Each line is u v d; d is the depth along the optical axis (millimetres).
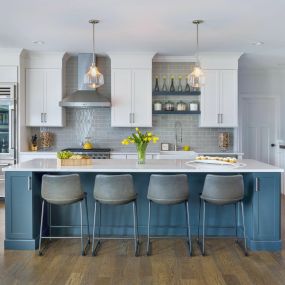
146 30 4840
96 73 4297
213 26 4648
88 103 6055
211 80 6336
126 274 3146
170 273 3172
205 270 3242
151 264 3385
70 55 6496
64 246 3908
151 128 6707
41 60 6293
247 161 4480
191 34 5039
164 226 4258
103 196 3596
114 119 6344
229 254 3664
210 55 6285
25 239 3791
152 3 3822
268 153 7684
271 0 3740
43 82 6309
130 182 3617
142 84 6316
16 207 3793
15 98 6008
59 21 4438
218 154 6234
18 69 6020
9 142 6027
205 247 3877
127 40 5379
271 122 7684
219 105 6348
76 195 3609
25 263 3406
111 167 3787
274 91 7633
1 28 4750
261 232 3789
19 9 4004
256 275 3135
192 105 6504
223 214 4262
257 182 3766
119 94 6320
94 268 3283
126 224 4273
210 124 6359
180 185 3604
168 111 6391
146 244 3975
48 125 6340
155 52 6168
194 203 4238
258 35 5086
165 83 6613
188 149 6527
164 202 3611
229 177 3574
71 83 6617
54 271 3213
